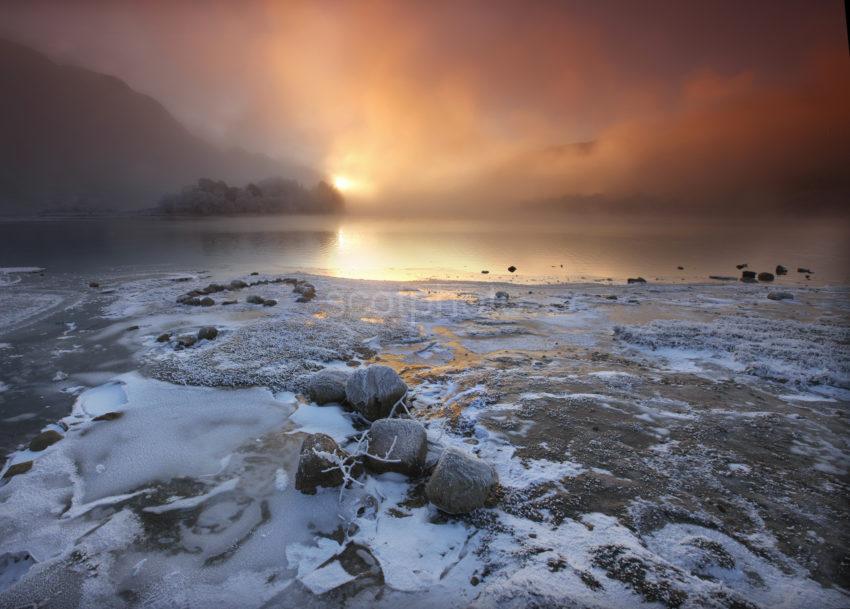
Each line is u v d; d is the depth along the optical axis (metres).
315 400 7.75
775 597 3.86
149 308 14.49
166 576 4.29
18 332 11.87
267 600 4.04
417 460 5.72
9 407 7.74
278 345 10.62
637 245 40.81
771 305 16.16
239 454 6.27
